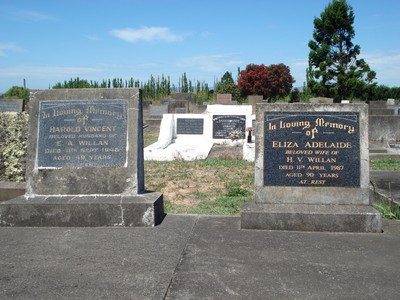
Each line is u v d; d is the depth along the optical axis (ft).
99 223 17.11
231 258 13.61
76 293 11.21
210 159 41.01
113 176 17.84
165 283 11.78
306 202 17.34
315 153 17.26
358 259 13.56
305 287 11.52
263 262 13.29
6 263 13.29
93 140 17.94
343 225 16.39
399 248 14.60
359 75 125.49
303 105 17.28
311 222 16.49
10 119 24.30
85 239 15.56
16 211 17.24
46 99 18.31
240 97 158.30
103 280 12.00
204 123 51.98
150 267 12.90
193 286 11.60
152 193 18.57
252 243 15.06
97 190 17.89
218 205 22.82
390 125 54.08
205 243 15.07
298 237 15.76
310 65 134.31
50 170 18.02
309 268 12.82
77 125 18.03
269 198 17.48
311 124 17.28
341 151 17.20
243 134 50.39
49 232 16.44
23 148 24.07
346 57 129.80
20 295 11.10
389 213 18.95
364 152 17.16
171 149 45.01
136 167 17.88
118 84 186.09
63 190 17.97
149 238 15.65
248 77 154.51
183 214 19.13
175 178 30.91
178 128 52.39
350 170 17.17
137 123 17.95
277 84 155.74
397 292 11.21
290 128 17.34
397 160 40.37
